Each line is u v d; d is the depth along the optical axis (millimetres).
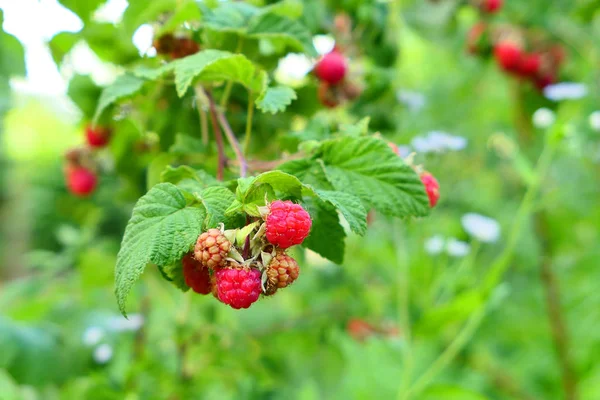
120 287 394
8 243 2678
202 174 468
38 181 2568
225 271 403
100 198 1073
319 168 476
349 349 986
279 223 400
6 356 771
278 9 573
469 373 1127
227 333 797
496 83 1354
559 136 760
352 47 771
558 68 1015
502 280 1227
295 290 996
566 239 1253
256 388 915
